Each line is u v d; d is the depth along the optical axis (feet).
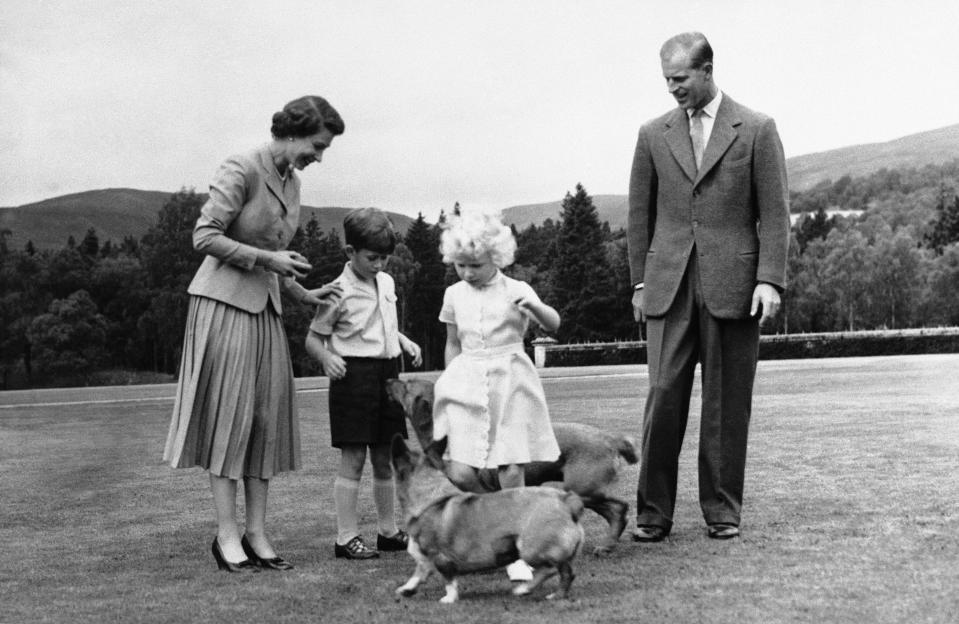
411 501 17.31
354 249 22.35
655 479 22.45
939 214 418.10
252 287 21.17
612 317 298.35
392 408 22.33
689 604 15.92
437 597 17.47
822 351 219.41
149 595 18.19
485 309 19.92
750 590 16.74
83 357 287.28
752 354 22.95
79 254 313.94
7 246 327.88
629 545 21.65
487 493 17.13
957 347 209.36
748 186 23.03
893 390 71.51
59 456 46.91
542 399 19.93
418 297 305.73
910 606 15.34
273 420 21.27
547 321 19.89
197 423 20.86
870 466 32.32
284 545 23.32
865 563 18.56
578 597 16.71
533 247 416.87
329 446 45.70
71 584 19.42
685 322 23.08
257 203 21.31
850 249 362.53
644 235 24.38
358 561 21.25
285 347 21.84
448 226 20.02
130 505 30.60
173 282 280.92
